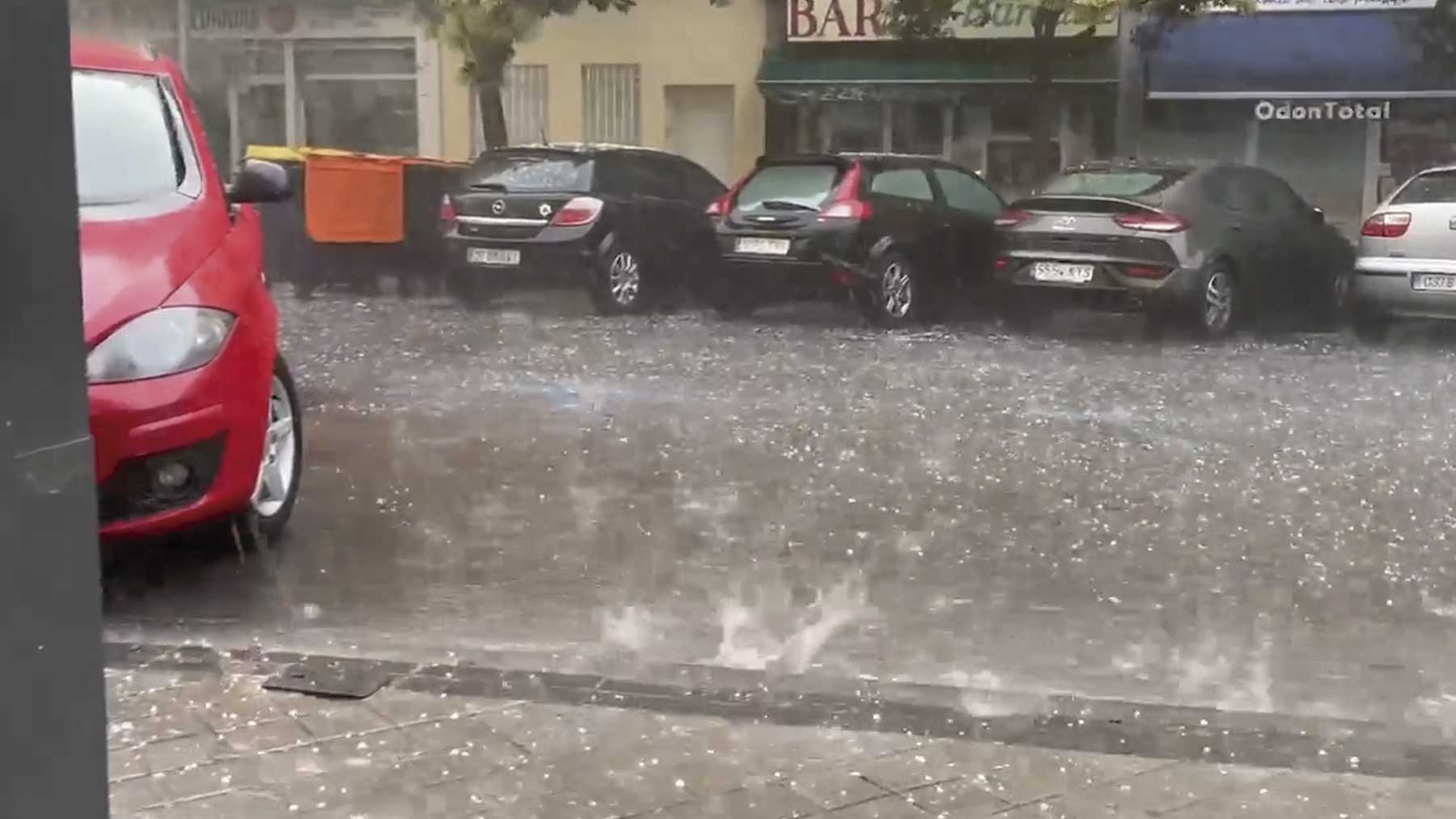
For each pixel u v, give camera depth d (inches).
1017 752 158.2
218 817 139.7
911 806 144.5
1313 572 234.2
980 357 465.1
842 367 441.7
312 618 205.2
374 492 278.7
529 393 389.4
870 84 755.4
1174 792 148.4
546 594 219.1
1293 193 543.5
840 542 249.1
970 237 565.0
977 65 738.2
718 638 200.8
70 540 98.3
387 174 606.5
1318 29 698.2
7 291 93.6
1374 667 193.0
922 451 319.6
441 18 766.5
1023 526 260.7
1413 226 500.4
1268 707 178.9
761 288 557.0
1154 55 716.7
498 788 147.0
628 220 565.9
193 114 253.9
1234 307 509.4
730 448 321.4
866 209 536.7
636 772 151.4
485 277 575.2
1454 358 465.4
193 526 214.5
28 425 95.3
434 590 219.6
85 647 99.9
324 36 785.6
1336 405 378.0
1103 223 501.0
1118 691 182.9
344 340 491.8
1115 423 353.1
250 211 256.8
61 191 96.1
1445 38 682.8
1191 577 231.1
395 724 163.2
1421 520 265.6
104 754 101.7
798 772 152.1
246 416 215.0
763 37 776.3
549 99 802.2
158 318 206.1
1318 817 142.9
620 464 305.6
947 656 195.2
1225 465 306.7
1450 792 149.1
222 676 176.7
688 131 792.9
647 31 787.4
